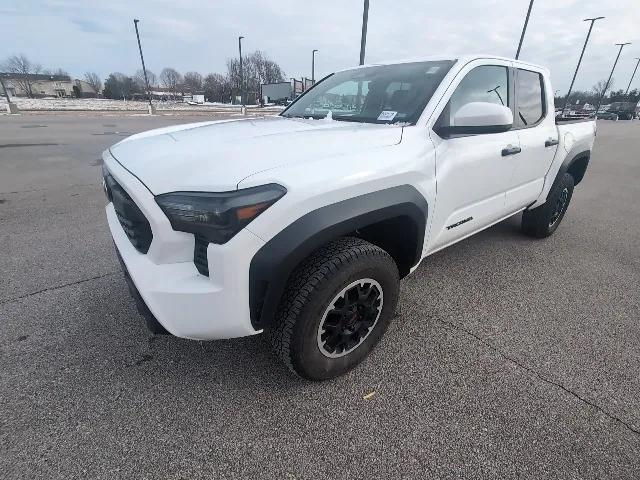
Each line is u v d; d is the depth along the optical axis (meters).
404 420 1.87
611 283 3.26
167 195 1.60
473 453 1.71
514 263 3.61
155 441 1.75
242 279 1.58
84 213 4.84
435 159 2.21
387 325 2.22
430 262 3.59
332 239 1.76
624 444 1.77
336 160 1.80
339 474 1.62
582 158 4.21
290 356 1.86
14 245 3.81
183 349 2.32
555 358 2.32
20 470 1.60
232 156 1.72
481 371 2.20
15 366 2.17
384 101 2.63
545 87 3.44
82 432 1.78
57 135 13.18
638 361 2.31
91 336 2.43
